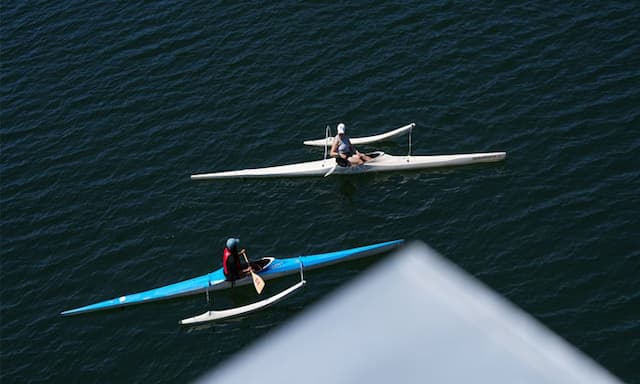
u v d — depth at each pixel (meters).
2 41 71.56
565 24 66.12
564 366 5.24
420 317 5.40
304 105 61.88
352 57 65.38
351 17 69.12
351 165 56.31
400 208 53.47
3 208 56.44
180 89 64.50
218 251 51.72
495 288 46.75
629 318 44.16
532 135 57.09
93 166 58.91
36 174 58.84
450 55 64.31
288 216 53.84
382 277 5.57
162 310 48.59
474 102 60.19
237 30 69.44
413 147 57.66
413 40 66.12
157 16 72.06
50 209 55.94
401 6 69.62
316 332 5.36
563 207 51.31
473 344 5.31
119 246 52.59
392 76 63.19
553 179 53.53
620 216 50.22
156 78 65.88
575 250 48.38
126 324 47.72
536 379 5.18
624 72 61.34
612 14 66.69
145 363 45.28
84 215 55.19
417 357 5.26
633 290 45.72
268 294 49.41
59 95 65.50
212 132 60.59
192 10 72.25
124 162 58.97
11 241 53.84
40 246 53.22
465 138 57.72
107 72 67.06
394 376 5.18
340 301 5.49
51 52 69.81
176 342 46.47
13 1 76.19
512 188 53.41
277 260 49.91
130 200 55.94
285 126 60.50
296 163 57.56
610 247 48.34
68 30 71.88
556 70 62.03
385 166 56.34
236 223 53.53
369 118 60.19
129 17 72.38
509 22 66.81
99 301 49.06
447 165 55.97
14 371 45.28
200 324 47.53
